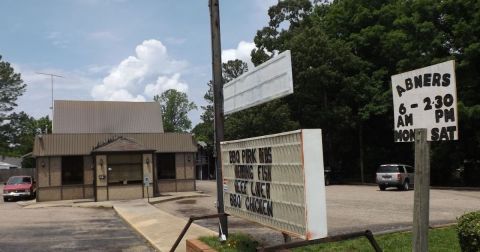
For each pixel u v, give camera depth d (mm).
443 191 30578
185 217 19250
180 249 11586
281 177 7234
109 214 23016
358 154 51875
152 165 31078
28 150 84750
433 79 4871
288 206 6992
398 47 40594
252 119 46906
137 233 15805
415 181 5012
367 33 46719
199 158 72875
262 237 11992
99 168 30031
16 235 15695
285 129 45469
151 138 35156
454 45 35438
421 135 4953
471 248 6227
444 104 4750
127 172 31000
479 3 33344
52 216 22281
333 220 15336
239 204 9117
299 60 46812
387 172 32969
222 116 10594
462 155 36500
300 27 52375
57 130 38594
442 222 13094
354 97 46969
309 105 47688
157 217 18891
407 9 44938
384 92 45344
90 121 40031
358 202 22344
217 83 10617
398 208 18984
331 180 45125
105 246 13211
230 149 9555
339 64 46781
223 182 9945
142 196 30578
